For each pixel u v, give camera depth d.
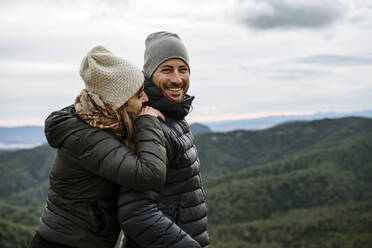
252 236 73.31
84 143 1.82
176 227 1.89
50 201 1.92
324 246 62.56
